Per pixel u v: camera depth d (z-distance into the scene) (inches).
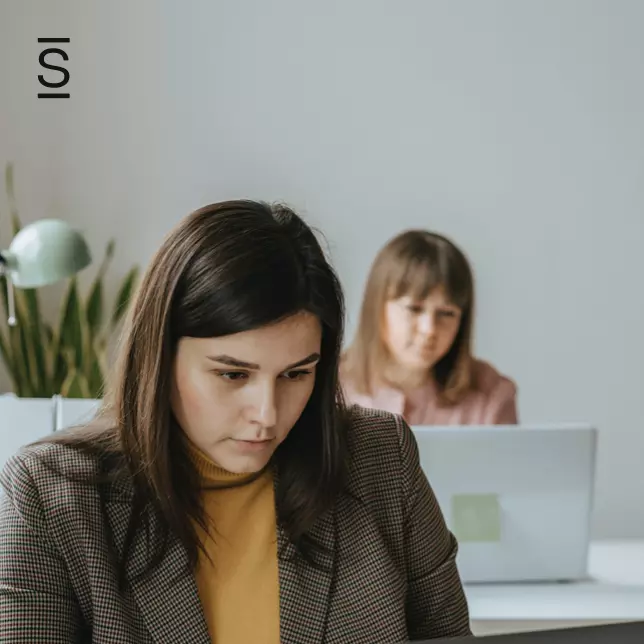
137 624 45.1
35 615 43.6
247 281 41.5
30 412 82.0
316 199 152.8
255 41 150.9
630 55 154.2
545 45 153.5
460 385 121.3
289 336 42.4
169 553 46.0
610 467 157.2
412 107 152.8
